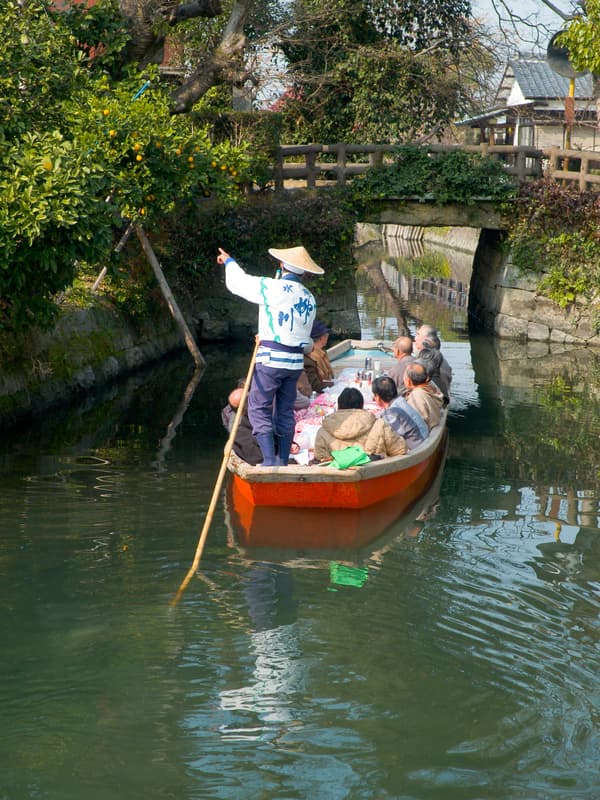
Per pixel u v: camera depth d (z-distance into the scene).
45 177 7.94
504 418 11.05
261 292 7.23
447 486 8.03
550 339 18.25
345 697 4.21
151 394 12.12
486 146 18.28
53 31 9.12
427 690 4.27
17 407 10.27
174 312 14.77
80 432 9.78
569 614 5.14
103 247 8.42
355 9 22.41
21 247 8.14
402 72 23.23
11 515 6.81
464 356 16.20
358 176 18.30
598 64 14.66
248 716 4.05
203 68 16.61
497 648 4.71
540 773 3.64
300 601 5.27
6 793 3.49
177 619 5.00
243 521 6.79
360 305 23.55
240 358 15.64
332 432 7.38
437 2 23.62
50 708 4.09
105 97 11.79
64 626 4.90
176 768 3.66
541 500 7.60
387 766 3.68
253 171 17.44
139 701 4.14
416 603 5.28
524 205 18.00
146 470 8.21
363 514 7.06
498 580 5.68
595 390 13.04
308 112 24.25
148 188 11.54
